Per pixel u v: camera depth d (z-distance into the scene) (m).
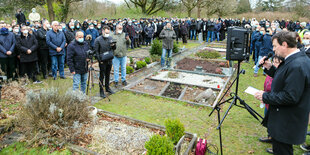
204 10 34.34
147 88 7.22
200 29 20.12
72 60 5.48
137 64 9.43
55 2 19.98
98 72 8.85
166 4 31.58
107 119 4.78
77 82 5.70
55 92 4.19
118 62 7.09
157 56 11.18
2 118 4.54
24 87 6.10
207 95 6.14
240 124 4.86
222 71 9.38
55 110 3.83
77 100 4.16
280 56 2.66
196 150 3.61
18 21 14.32
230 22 22.91
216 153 3.77
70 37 9.17
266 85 4.18
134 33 14.76
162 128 4.38
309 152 3.72
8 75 7.21
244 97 6.48
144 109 5.56
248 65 10.67
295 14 30.70
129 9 30.17
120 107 5.65
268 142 4.14
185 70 9.27
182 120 5.01
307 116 2.53
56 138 3.78
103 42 6.04
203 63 11.09
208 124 4.84
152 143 2.99
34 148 3.63
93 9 24.11
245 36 4.03
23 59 7.01
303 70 2.39
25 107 3.89
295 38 2.51
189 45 17.23
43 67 7.82
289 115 2.53
